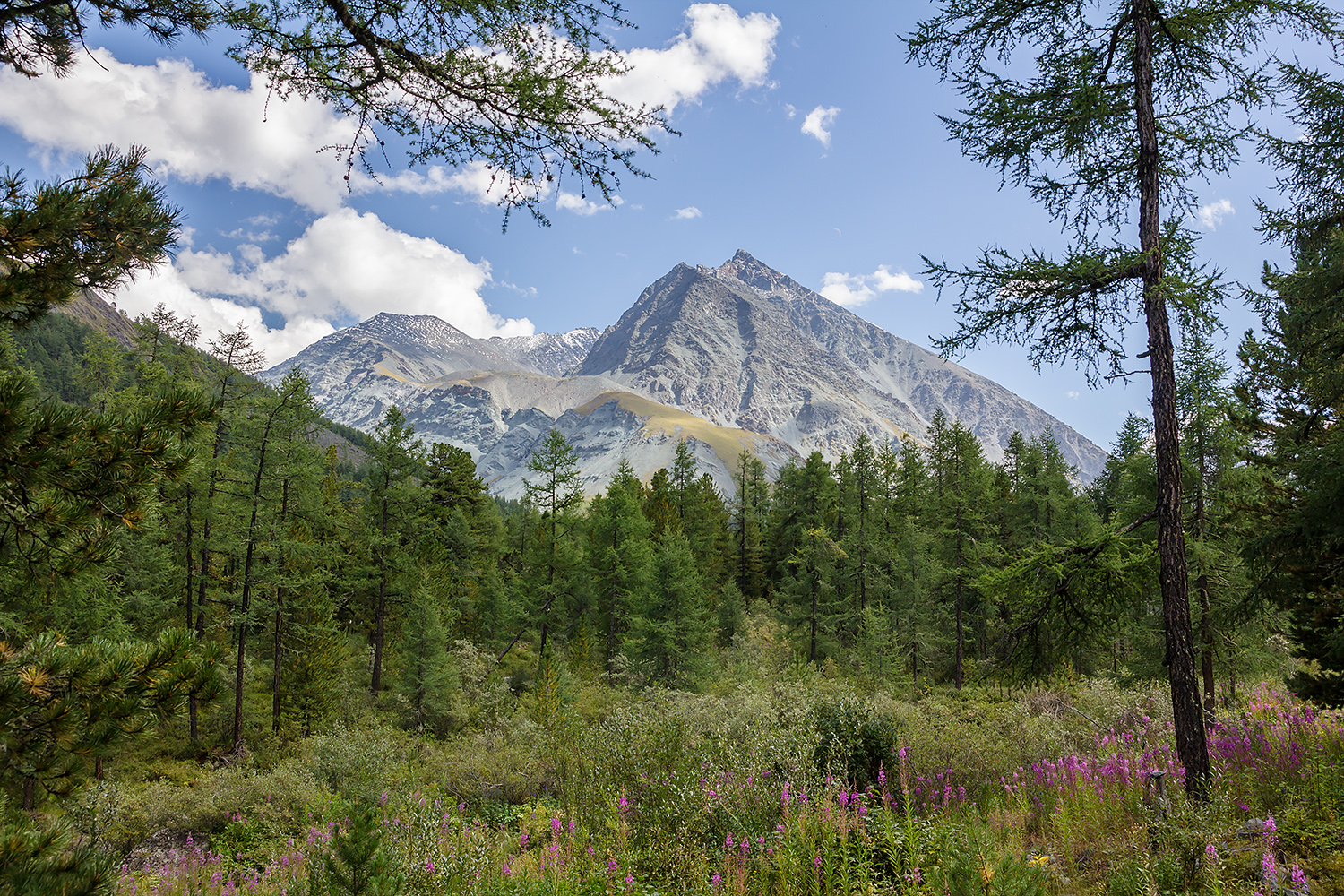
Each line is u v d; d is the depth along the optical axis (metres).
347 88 4.02
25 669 3.42
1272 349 11.39
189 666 3.67
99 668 3.56
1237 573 14.38
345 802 11.62
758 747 7.52
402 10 3.94
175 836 13.53
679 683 29.92
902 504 46.41
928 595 33.72
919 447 48.44
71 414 3.60
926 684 30.28
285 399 24.73
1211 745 8.59
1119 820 6.70
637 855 6.34
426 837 6.61
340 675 27.19
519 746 15.08
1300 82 9.48
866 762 8.12
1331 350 10.14
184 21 3.83
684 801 6.70
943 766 8.77
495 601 38.91
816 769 7.17
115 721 3.51
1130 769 7.80
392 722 25.70
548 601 36.03
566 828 7.90
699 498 53.84
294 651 26.30
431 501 41.72
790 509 53.78
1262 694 14.04
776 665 34.66
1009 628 8.91
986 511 36.94
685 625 31.31
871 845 5.82
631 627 33.88
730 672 32.38
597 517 39.47
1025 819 7.28
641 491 56.09
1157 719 12.03
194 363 23.31
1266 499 12.22
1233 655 15.77
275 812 13.95
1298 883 4.79
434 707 25.98
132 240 3.90
